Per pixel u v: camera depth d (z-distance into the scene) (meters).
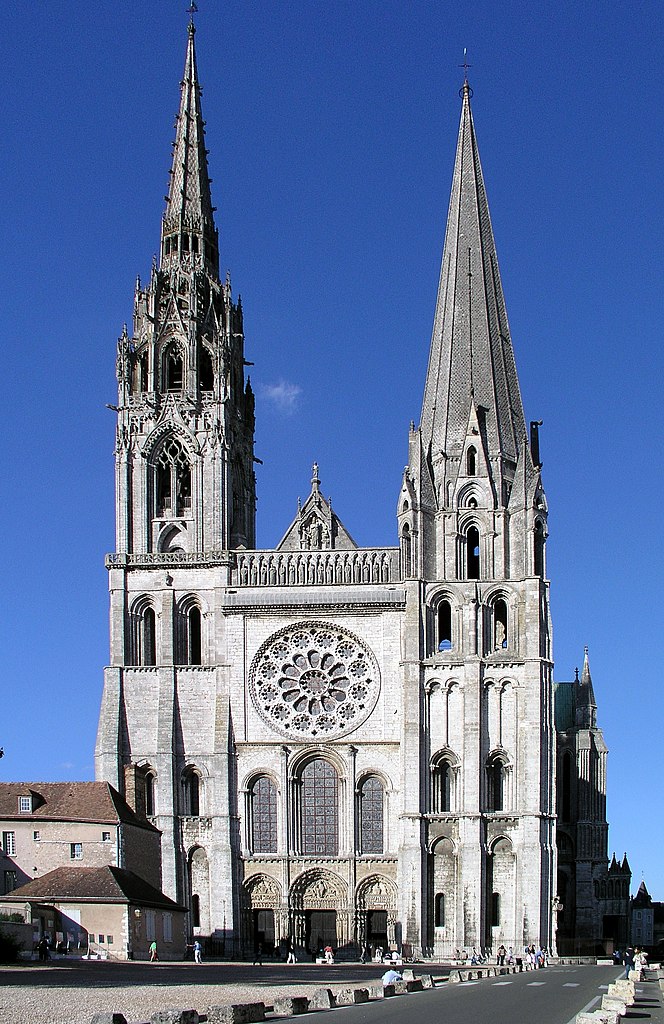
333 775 154.38
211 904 150.12
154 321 166.25
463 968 124.56
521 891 147.62
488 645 154.12
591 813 172.75
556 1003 71.50
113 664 157.12
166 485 163.38
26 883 136.75
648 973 116.06
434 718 152.12
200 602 158.75
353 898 150.50
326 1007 71.06
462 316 167.62
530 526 156.00
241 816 153.38
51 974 93.00
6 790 141.75
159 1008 67.25
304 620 156.62
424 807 149.88
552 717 153.50
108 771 153.62
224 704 155.62
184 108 179.62
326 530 160.25
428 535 157.12
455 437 161.12
